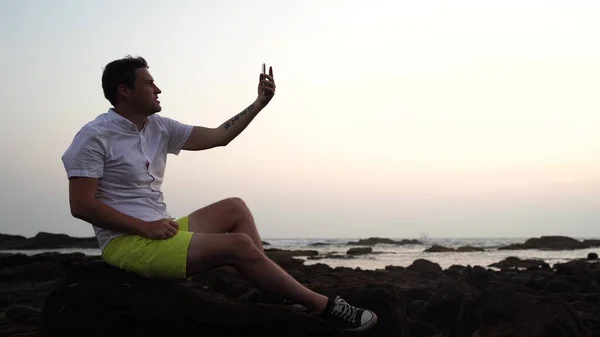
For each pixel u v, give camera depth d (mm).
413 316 7500
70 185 4098
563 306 5680
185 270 4094
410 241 84562
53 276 14852
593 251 46344
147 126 4520
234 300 5734
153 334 4102
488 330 5359
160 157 4559
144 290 4215
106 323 4047
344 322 4207
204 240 4094
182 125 4762
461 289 7387
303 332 4184
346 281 9250
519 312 5559
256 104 4992
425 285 11203
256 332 4164
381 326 4629
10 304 10461
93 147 4117
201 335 4141
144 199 4324
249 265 4090
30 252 45156
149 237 4113
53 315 4172
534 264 24469
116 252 4234
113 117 4293
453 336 6867
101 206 4074
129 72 4277
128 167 4250
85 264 4422
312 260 31828
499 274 13969
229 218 4555
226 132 4875
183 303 4215
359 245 73812
